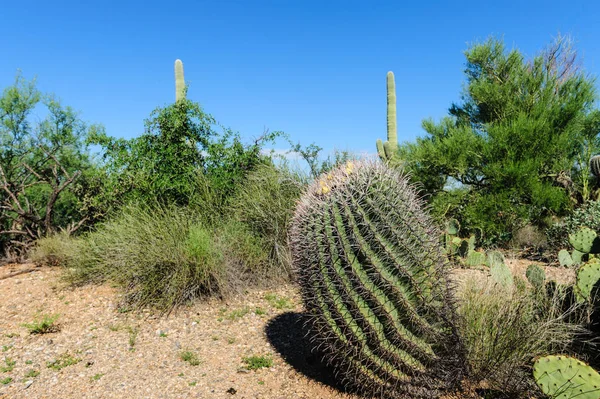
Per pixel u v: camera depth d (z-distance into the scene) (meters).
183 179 7.12
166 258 5.11
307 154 8.03
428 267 2.67
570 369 2.60
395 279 2.62
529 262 6.94
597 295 3.38
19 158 9.23
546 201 8.54
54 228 8.28
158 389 3.26
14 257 7.77
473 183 9.87
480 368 3.04
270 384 3.29
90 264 5.98
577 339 3.28
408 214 2.69
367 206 2.66
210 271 5.20
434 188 9.92
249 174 7.50
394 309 2.65
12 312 4.98
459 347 2.83
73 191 8.86
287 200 6.60
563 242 7.33
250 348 3.95
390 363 2.77
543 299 3.69
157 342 4.12
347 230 2.65
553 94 10.14
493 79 11.09
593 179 9.97
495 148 9.05
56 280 6.00
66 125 9.85
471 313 3.23
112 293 5.41
